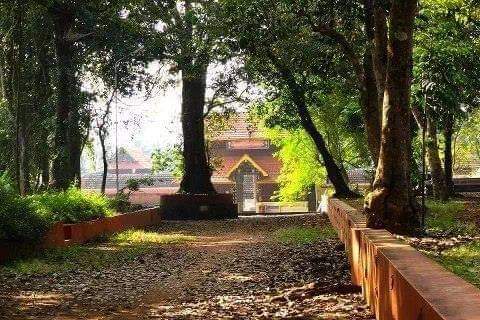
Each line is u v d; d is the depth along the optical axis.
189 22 27.78
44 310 9.24
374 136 18.23
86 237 19.34
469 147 53.91
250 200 57.03
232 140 55.34
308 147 43.53
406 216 11.33
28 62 29.81
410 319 4.26
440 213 16.77
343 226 15.12
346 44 18.88
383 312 6.10
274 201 56.22
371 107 18.31
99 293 10.81
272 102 35.94
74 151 26.52
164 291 11.08
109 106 28.39
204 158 33.97
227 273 13.23
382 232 8.52
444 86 17.09
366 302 8.19
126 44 28.42
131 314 8.99
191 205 31.98
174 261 15.42
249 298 9.95
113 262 15.05
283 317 8.02
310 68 24.28
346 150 42.31
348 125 38.44
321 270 12.73
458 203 22.38
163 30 29.19
